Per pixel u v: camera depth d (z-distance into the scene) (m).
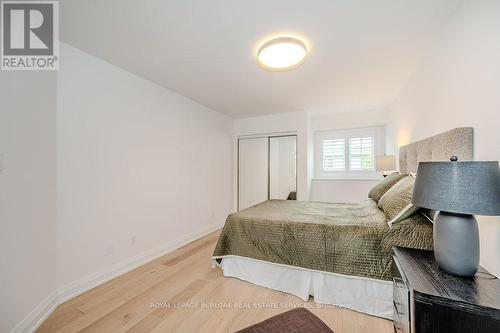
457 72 1.43
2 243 1.25
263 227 1.98
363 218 1.96
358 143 4.00
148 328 1.46
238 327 1.47
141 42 1.82
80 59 1.92
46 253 1.60
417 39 1.76
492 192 0.86
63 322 1.51
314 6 1.41
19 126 1.38
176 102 3.03
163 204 2.79
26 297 1.40
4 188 1.27
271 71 2.28
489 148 1.12
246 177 4.45
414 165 2.23
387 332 1.41
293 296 1.82
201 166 3.54
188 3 1.38
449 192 0.91
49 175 1.64
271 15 1.50
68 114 1.82
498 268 1.08
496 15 1.07
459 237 1.00
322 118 4.18
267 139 4.28
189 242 3.21
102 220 2.08
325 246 1.71
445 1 1.37
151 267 2.37
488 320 0.82
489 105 1.12
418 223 1.54
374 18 1.52
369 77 2.51
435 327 0.88
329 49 1.92
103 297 1.81
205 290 1.91
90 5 1.40
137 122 2.46
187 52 1.99
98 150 2.06
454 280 0.99
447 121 1.59
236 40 1.80
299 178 3.89
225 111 3.96
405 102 2.65
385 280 1.52
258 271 2.00
